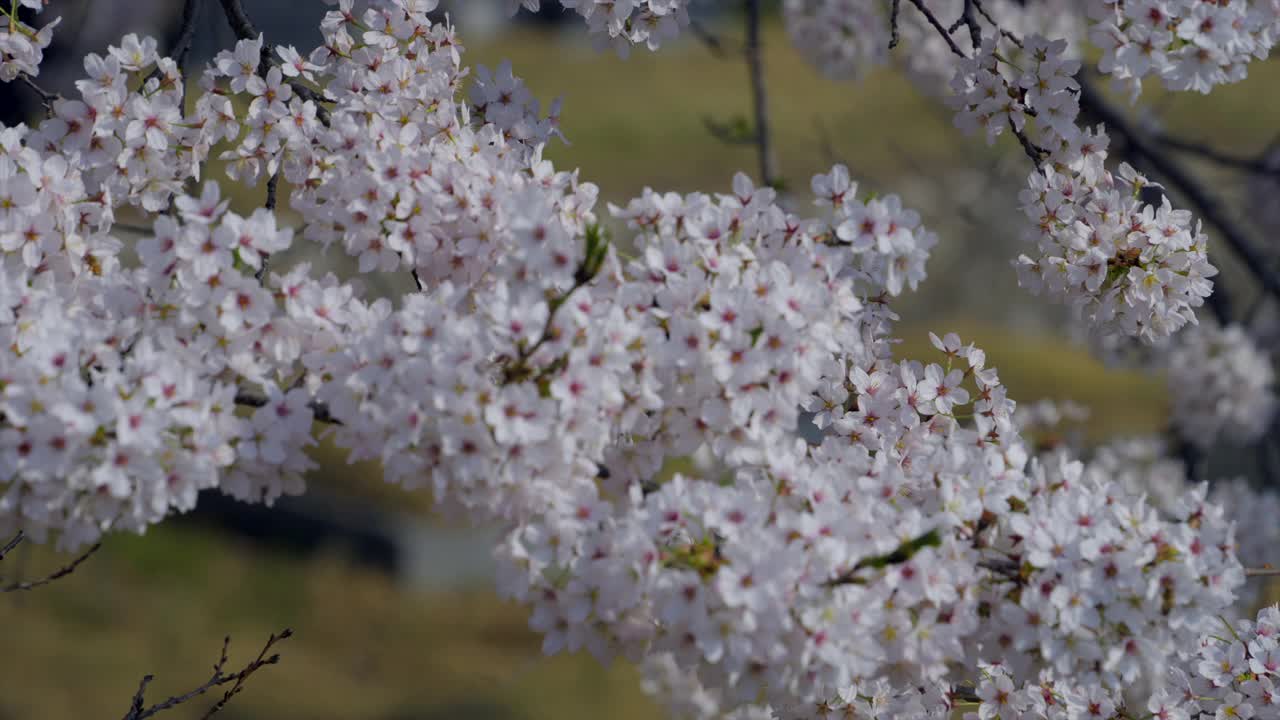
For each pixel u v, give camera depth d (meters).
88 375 2.83
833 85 27.23
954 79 4.08
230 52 3.62
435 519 14.53
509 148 3.68
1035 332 17.59
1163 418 14.88
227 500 14.89
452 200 3.24
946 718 3.74
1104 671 2.85
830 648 2.62
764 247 3.11
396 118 3.70
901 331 17.30
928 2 7.53
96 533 2.68
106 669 11.47
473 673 12.34
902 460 3.57
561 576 2.83
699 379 2.88
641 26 4.04
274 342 3.00
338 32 3.85
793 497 2.84
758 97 6.45
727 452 2.95
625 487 3.05
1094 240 3.79
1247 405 8.39
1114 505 2.96
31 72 3.74
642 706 11.99
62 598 12.51
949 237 17.28
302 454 2.90
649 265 2.94
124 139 3.48
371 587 13.82
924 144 20.31
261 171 3.66
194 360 2.87
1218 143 20.08
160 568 13.52
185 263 2.96
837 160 7.82
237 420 2.81
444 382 2.72
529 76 27.56
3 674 10.99
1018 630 2.87
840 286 3.05
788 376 2.87
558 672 12.51
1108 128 6.97
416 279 3.46
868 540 2.78
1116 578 2.83
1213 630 3.25
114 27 11.65
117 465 2.62
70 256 3.22
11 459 2.57
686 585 2.64
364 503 14.69
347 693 11.70
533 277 2.94
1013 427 3.61
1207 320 8.42
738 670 2.61
